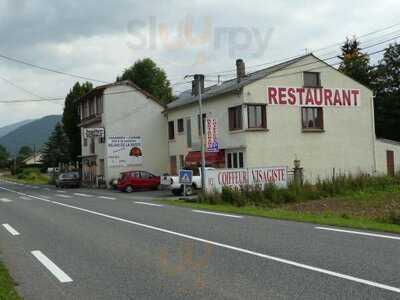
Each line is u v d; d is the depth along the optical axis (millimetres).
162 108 46312
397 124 49719
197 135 38938
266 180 26047
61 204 24000
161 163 46000
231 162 34625
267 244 10164
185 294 6477
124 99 45281
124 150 44875
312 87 35219
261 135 33312
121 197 29594
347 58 60719
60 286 7195
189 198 26203
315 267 7824
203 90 39250
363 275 7211
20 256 9773
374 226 13000
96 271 8094
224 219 15266
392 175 28297
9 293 6695
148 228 13336
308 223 13953
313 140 35000
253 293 6410
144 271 7945
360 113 36906
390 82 50781
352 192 25250
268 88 33750
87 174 53312
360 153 36656
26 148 168375
